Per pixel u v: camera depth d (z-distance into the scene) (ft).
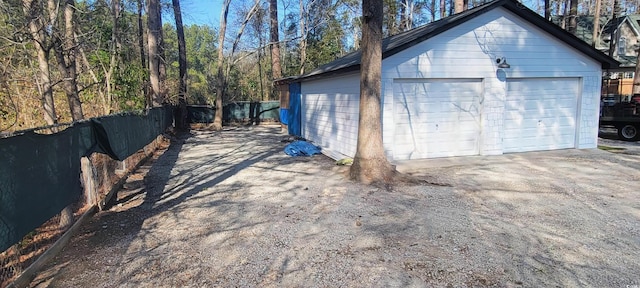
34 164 10.95
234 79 89.40
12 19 20.57
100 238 14.66
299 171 27.22
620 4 95.20
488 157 30.63
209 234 14.98
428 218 16.33
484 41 30.07
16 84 22.88
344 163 28.91
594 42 72.54
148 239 14.55
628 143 40.47
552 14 92.32
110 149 18.76
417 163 28.35
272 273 11.51
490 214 16.81
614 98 63.21
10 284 10.21
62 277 11.40
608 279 10.84
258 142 45.44
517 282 10.70
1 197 9.15
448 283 10.68
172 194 21.52
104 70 34.17
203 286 10.80
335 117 35.04
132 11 57.72
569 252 12.70
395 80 28.84
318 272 11.50
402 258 12.35
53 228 15.62
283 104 58.54
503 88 31.01
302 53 80.74
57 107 29.96
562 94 33.42
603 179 23.18
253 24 87.25
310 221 16.24
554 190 20.80
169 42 102.06
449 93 30.27
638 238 13.87
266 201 19.62
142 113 29.07
